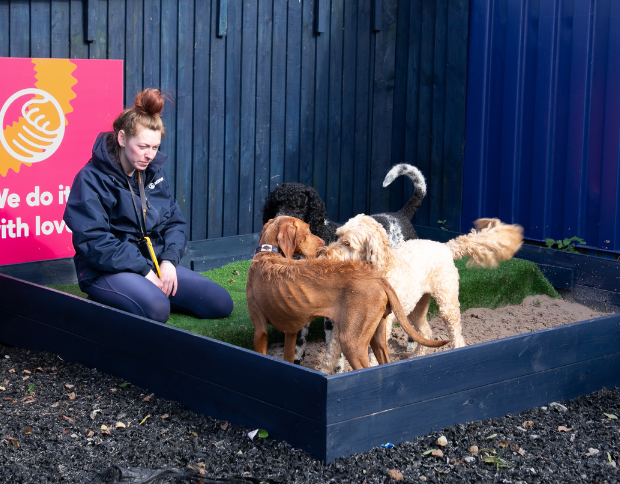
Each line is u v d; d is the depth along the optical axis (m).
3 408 3.38
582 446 3.12
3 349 4.34
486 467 2.88
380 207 7.24
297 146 6.46
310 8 6.34
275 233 3.57
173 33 5.49
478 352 3.23
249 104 6.05
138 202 4.07
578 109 5.81
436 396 3.12
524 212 6.33
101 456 2.91
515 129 6.28
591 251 5.87
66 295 3.97
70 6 4.91
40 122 4.84
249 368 3.04
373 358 4.15
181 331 3.34
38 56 4.79
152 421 3.24
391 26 7.00
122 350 3.68
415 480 2.74
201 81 5.71
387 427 2.97
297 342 4.23
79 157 5.10
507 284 5.64
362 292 3.19
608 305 5.66
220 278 5.50
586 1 5.66
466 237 4.28
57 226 5.07
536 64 6.09
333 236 4.57
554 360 3.57
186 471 2.75
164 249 4.29
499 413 3.39
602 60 5.63
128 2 5.20
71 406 3.40
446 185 6.90
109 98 5.17
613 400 3.71
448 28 6.69
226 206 6.05
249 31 5.95
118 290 3.87
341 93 6.71
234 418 3.15
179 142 5.65
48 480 2.71
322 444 2.79
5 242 4.80
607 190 5.68
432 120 6.92
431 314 5.10
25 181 4.85
